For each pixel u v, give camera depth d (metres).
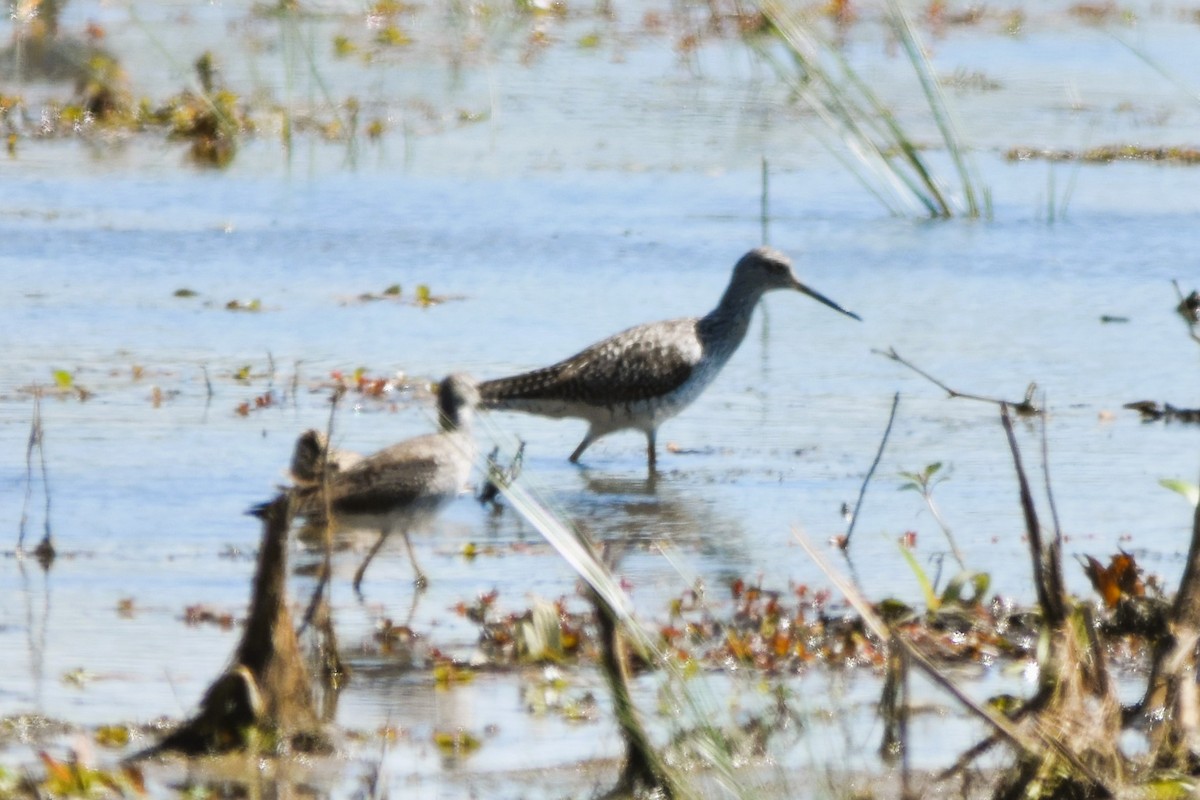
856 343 18.33
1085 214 23.08
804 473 14.66
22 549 12.20
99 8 33.44
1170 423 15.77
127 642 10.62
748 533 13.17
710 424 16.14
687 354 15.43
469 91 28.77
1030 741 8.37
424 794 8.56
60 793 8.30
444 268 20.22
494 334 17.89
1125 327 18.66
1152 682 9.07
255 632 9.21
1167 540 12.81
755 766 8.89
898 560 12.48
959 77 30.12
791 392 17.00
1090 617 8.80
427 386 16.20
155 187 23.16
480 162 24.72
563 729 9.48
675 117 27.48
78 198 22.45
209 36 31.80
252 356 17.02
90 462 14.00
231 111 25.94
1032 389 12.12
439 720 9.59
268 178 23.77
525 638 10.60
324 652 10.16
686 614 11.27
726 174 24.73
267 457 14.25
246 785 8.63
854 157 25.70
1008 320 18.94
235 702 9.12
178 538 12.54
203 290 19.14
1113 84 30.33
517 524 13.66
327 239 21.17
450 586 12.06
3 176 23.28
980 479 14.34
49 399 15.48
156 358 16.81
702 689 9.50
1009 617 11.17
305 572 12.29
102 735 9.14
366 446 14.53
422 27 33.31
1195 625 9.19
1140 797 8.16
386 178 23.83
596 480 14.68
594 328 18.17
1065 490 14.00
